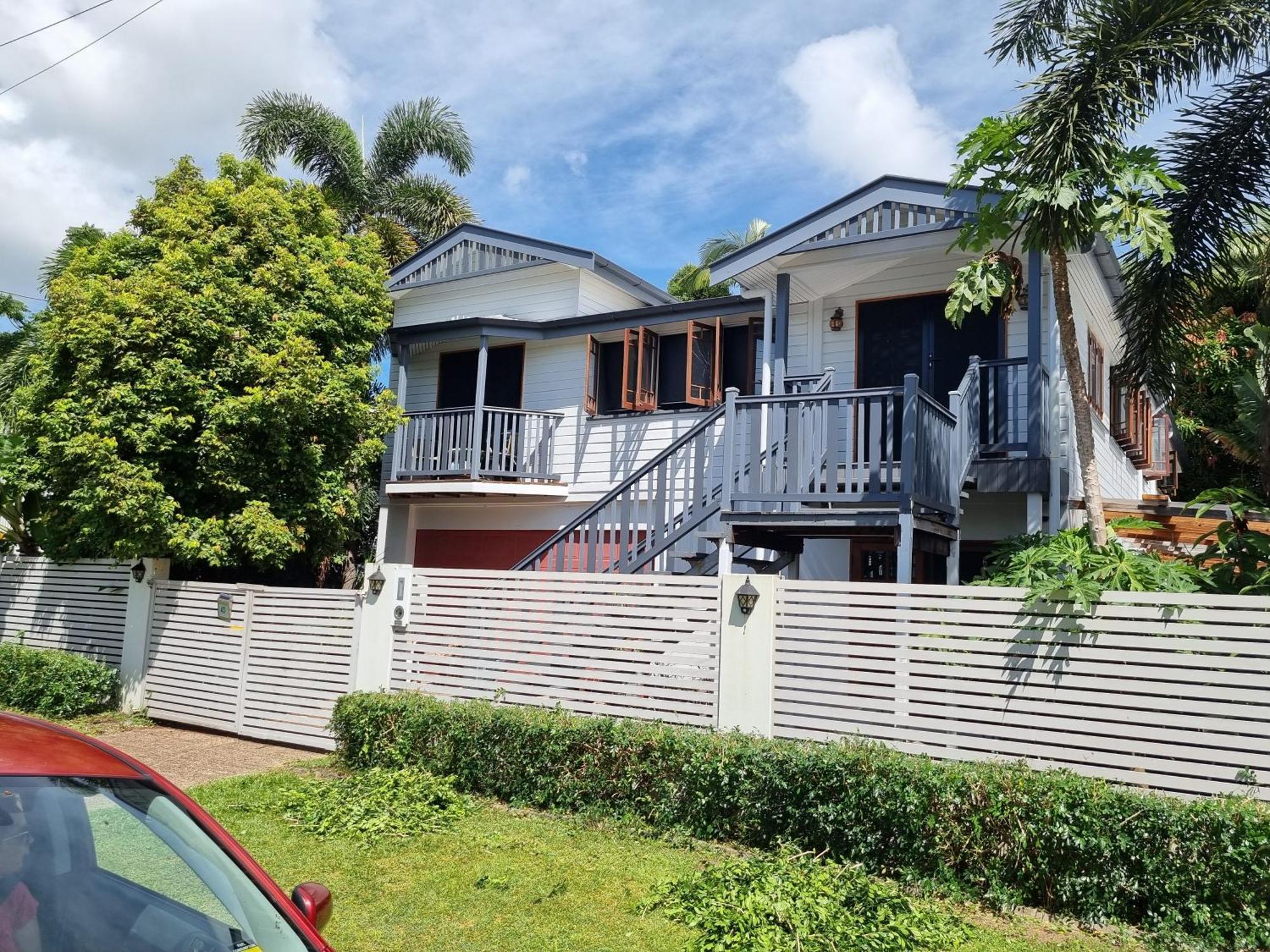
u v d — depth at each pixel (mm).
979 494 10844
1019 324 11242
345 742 8117
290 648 9289
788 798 5996
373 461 12633
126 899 2619
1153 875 4969
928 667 6316
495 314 16516
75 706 10250
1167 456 20031
